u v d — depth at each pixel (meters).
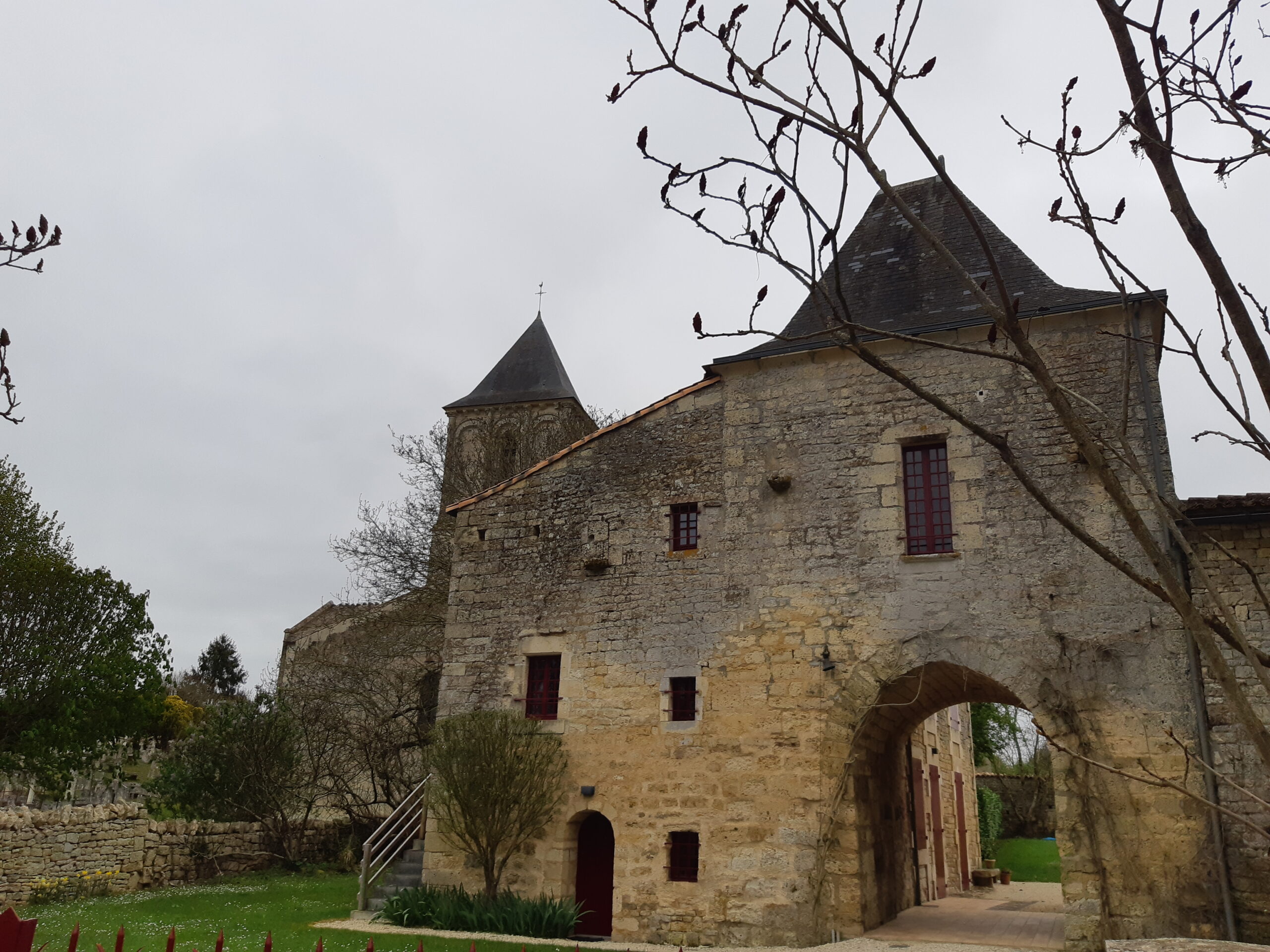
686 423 13.42
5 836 13.30
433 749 12.73
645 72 3.51
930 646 11.15
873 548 11.78
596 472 13.77
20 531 21.22
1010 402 11.67
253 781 18.95
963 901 15.51
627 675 12.58
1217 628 3.47
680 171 3.58
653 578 12.85
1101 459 3.07
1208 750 9.72
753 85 3.45
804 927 10.77
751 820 11.36
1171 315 3.41
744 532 12.52
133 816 15.68
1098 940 9.55
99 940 9.86
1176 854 9.59
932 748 17.06
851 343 3.39
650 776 12.02
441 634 22.19
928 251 14.26
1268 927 9.05
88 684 19.94
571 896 12.16
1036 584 10.90
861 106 3.30
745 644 12.06
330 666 21.72
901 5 3.26
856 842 11.09
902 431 12.10
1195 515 10.34
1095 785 10.05
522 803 12.09
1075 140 3.72
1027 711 10.57
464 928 11.65
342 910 12.77
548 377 33.78
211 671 59.69
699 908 11.26
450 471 26.91
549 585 13.48
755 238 3.49
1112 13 3.23
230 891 14.98
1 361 4.25
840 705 11.38
